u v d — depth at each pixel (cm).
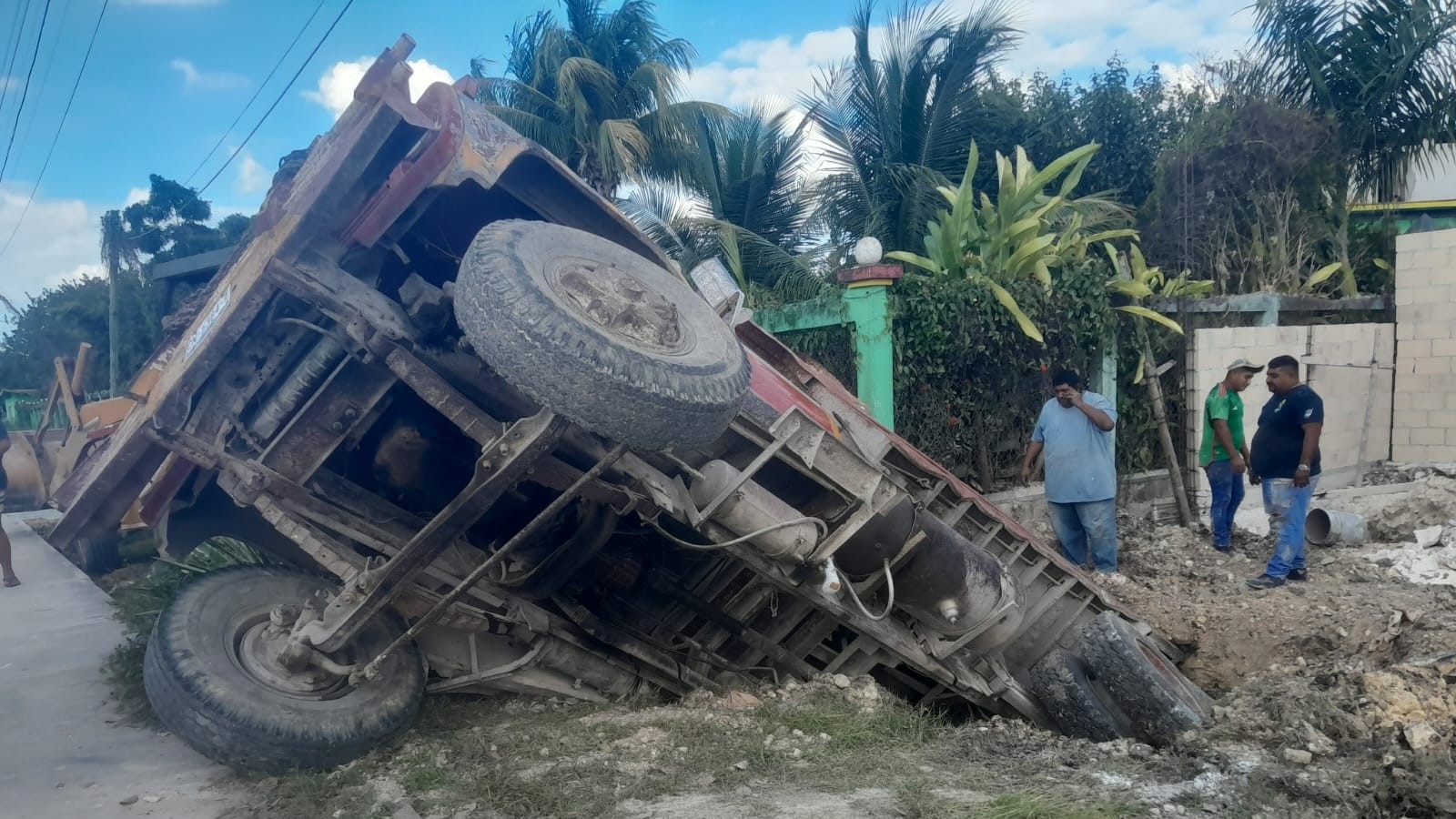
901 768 390
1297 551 701
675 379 329
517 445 361
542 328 313
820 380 593
